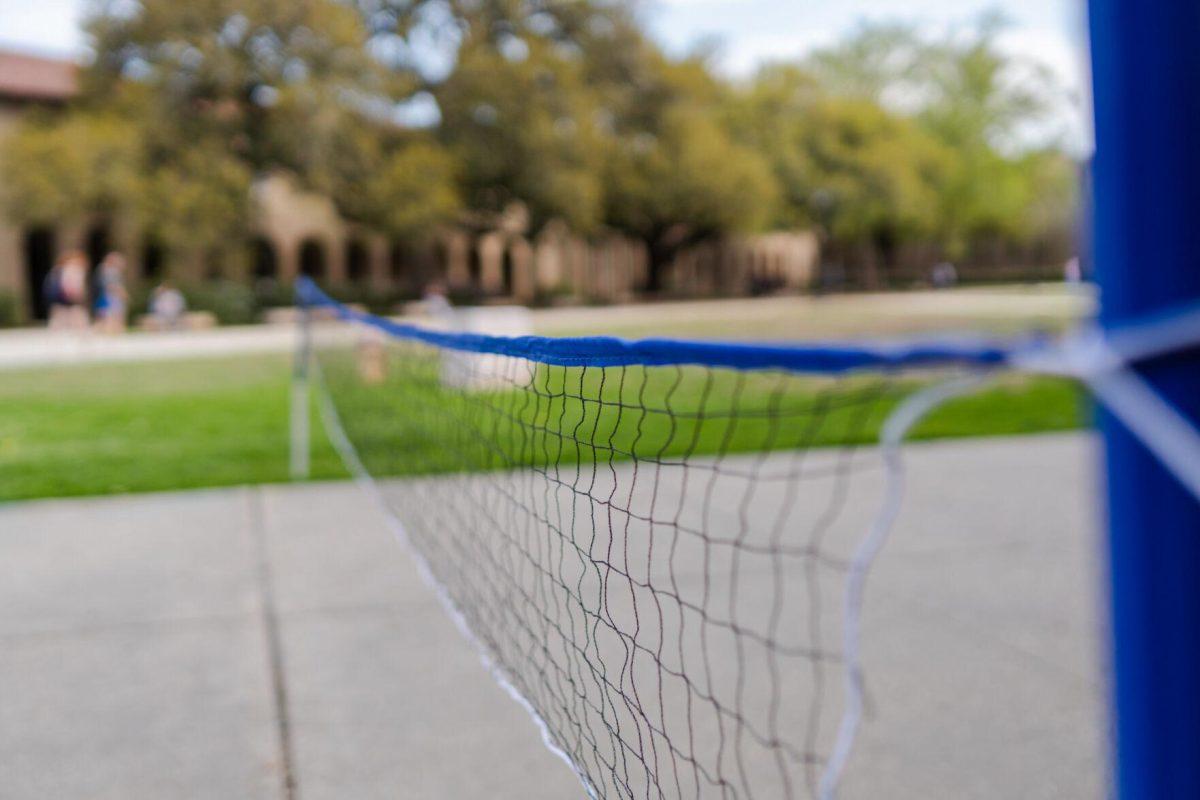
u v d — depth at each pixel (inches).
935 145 2267.5
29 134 1258.0
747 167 1838.1
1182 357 30.3
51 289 1114.7
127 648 164.9
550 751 126.9
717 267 2714.1
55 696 146.8
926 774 117.0
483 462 231.6
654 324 1072.8
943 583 188.5
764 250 2869.1
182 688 148.8
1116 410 31.4
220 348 884.6
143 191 1245.1
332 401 419.2
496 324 610.2
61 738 133.6
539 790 117.6
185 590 194.9
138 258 1517.0
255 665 156.9
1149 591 34.4
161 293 1176.8
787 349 54.2
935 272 2507.4
